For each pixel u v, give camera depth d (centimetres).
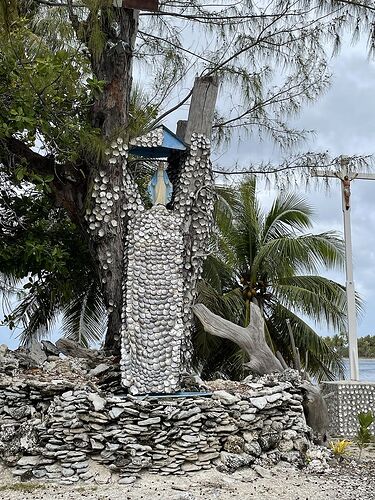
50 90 859
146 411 766
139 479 738
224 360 1470
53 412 766
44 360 906
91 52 953
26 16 978
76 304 1330
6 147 930
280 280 1471
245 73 1084
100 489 706
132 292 845
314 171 1154
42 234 1034
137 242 866
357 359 1227
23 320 1306
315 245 1431
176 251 876
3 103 864
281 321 1461
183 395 802
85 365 893
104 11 935
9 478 737
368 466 846
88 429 761
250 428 806
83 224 968
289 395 854
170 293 857
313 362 1475
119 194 909
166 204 920
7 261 1006
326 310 1418
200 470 763
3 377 826
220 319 927
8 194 1047
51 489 705
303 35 1063
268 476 760
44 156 984
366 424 920
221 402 803
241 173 1141
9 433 768
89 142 888
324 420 922
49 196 1026
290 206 1493
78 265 1089
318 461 830
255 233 1471
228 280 1512
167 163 991
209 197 941
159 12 1032
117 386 824
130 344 822
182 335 874
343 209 1237
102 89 924
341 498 689
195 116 946
